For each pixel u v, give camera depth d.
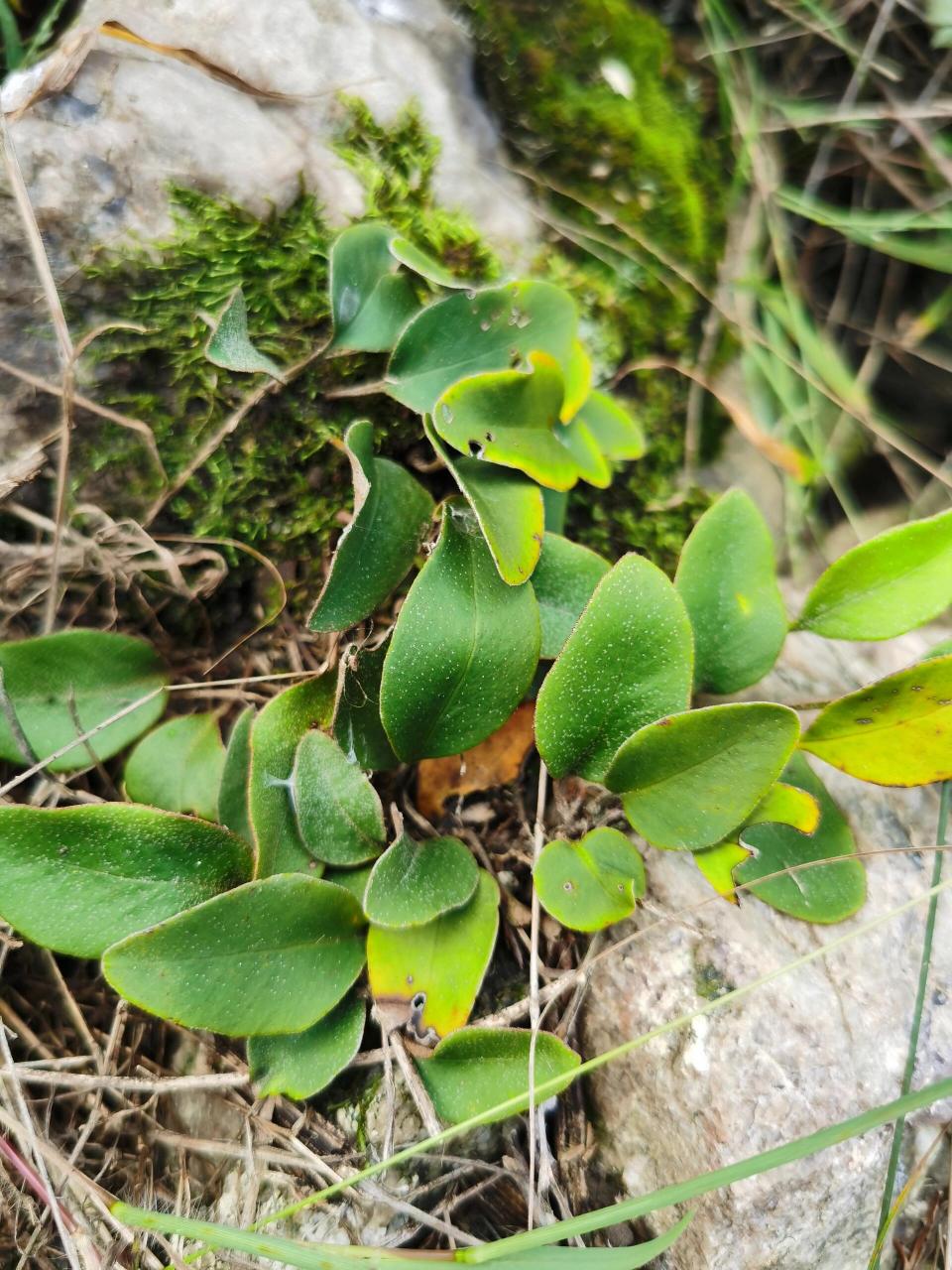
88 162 0.14
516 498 0.13
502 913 0.14
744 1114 0.12
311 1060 0.12
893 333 0.17
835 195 0.18
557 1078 0.11
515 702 0.13
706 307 0.17
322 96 0.15
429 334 0.14
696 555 0.13
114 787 0.15
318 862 0.13
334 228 0.15
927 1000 0.13
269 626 0.16
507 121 0.17
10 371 0.14
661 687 0.12
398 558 0.13
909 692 0.12
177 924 0.11
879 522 0.17
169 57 0.14
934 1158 0.13
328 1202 0.13
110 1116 0.13
